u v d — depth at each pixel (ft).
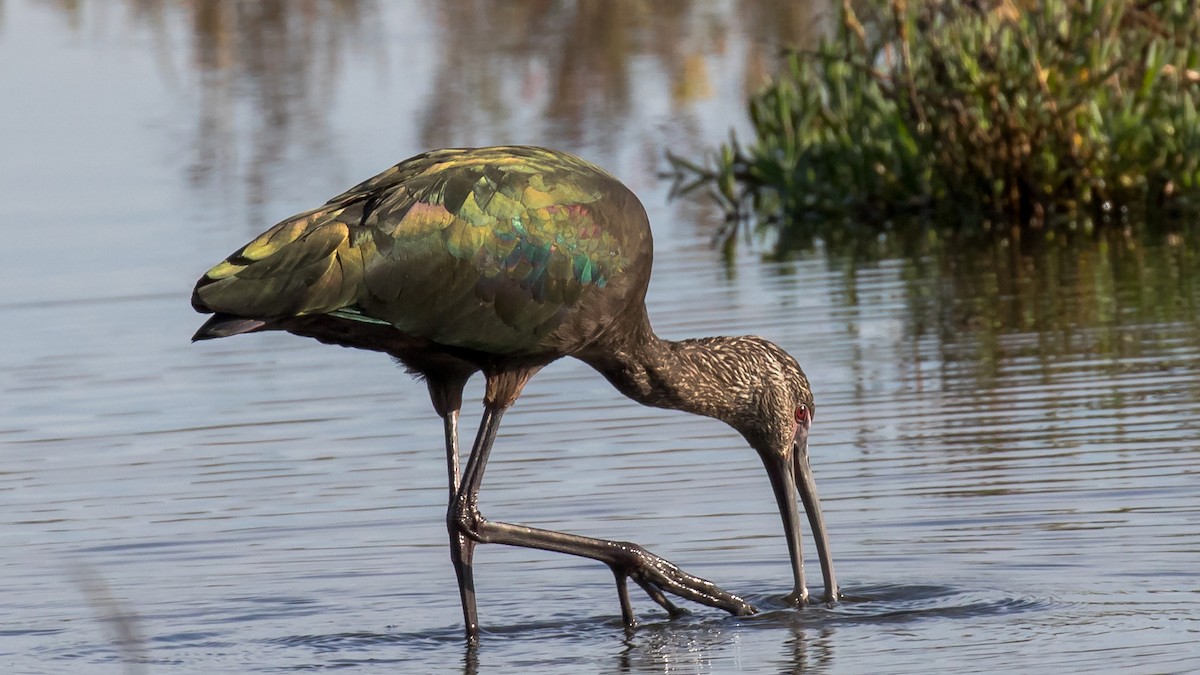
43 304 56.39
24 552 36.24
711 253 62.08
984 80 65.41
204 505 38.68
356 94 91.66
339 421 44.70
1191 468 37.86
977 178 67.00
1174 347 47.21
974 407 43.19
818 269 58.85
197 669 30.53
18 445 43.34
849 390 45.09
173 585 34.50
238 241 62.44
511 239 31.01
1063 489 37.24
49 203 70.74
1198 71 66.64
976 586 33.12
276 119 86.02
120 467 41.47
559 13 116.47
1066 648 29.45
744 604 32.89
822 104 72.69
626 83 91.91
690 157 75.25
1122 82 66.85
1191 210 64.90
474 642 31.83
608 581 35.32
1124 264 57.52
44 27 116.57
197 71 100.07
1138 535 34.55
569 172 32.14
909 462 39.60
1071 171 65.21
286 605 33.58
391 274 30.04
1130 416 41.68
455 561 32.27
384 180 31.42
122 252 62.34
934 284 56.03
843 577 34.14
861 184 69.05
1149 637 29.71
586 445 41.98
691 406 35.09
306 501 38.78
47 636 32.17
